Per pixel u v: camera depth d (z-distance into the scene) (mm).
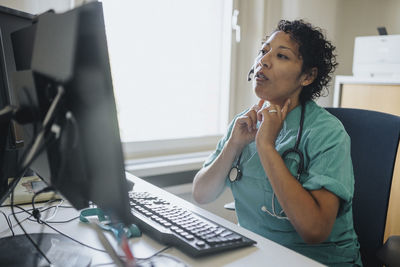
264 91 1074
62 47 532
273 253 702
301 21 1118
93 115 522
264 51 1103
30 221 849
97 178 558
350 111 1218
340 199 929
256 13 2188
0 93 867
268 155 947
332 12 2420
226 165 1136
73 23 503
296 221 881
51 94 581
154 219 791
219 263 654
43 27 590
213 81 2205
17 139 855
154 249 702
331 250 986
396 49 1884
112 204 555
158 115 1979
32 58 623
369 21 2541
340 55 2635
